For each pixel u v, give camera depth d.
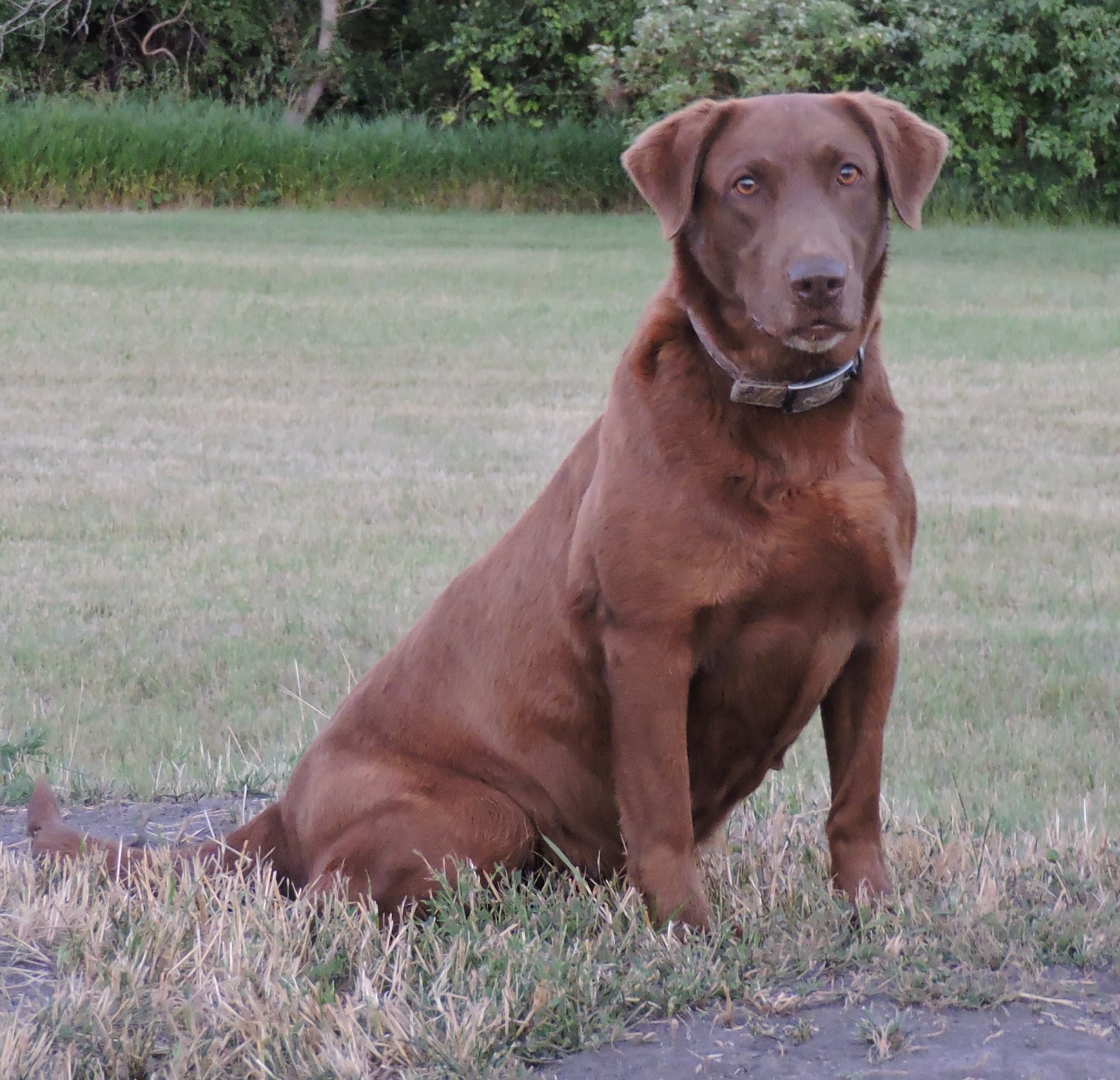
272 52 45.66
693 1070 3.66
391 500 11.48
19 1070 3.59
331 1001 3.96
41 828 5.11
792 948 4.22
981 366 17.20
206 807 6.16
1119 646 8.23
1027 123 34.62
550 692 4.55
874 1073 3.60
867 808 4.52
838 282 4.00
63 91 44.34
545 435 13.82
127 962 4.08
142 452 13.12
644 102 35.00
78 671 7.89
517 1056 3.73
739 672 4.33
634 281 24.12
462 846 4.53
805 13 32.66
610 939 4.27
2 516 10.89
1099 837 5.21
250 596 9.22
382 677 4.85
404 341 18.97
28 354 17.84
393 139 37.91
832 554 4.18
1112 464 12.62
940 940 4.25
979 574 9.54
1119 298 22.28
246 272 24.67
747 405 4.16
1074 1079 3.57
